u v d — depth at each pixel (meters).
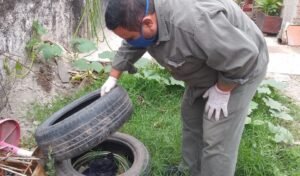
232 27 2.16
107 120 2.72
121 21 2.18
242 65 2.23
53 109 4.16
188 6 2.19
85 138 2.67
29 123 3.99
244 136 3.74
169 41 2.28
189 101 2.89
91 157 3.29
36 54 4.61
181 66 2.40
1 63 4.02
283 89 4.84
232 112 2.55
